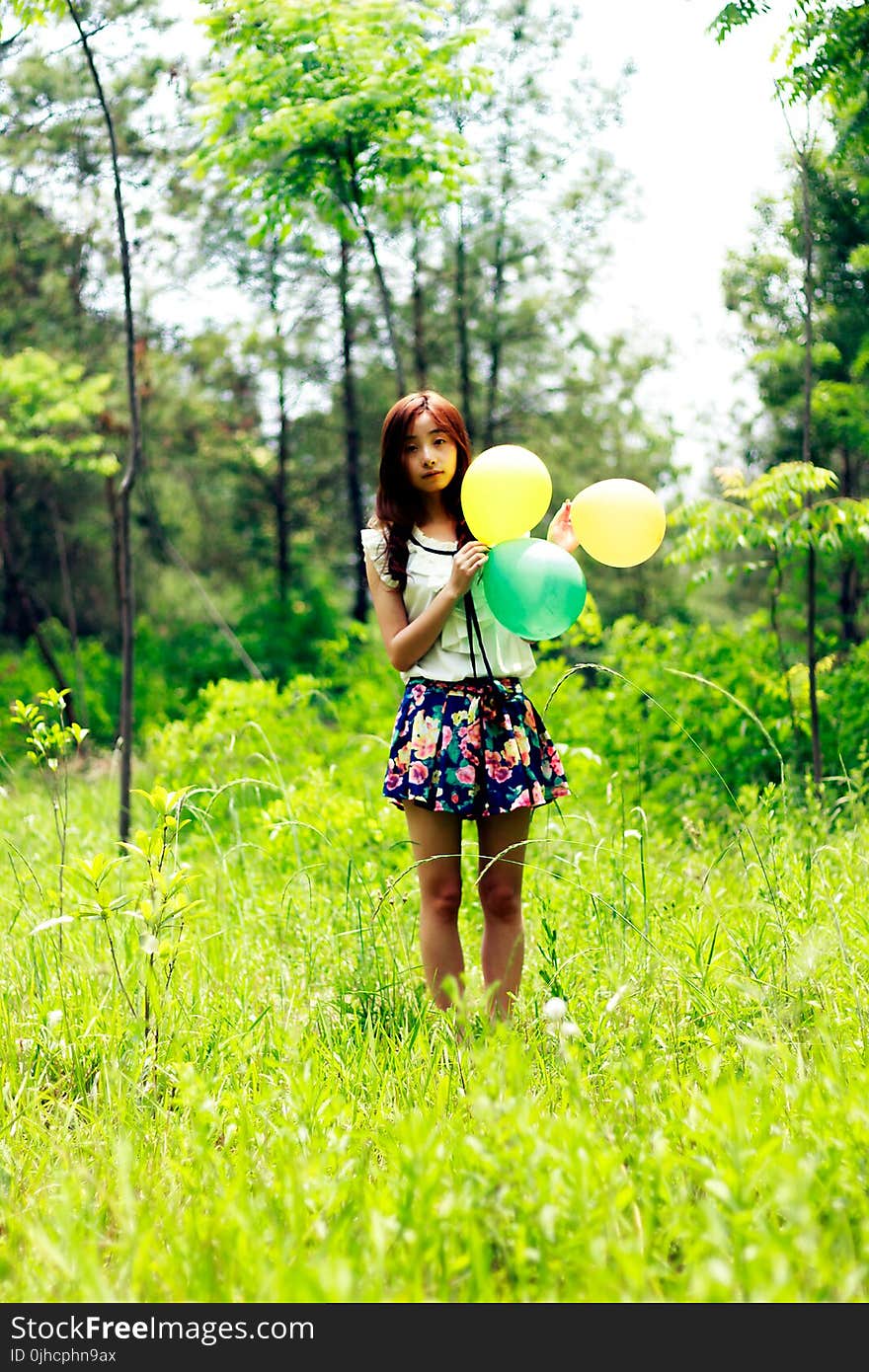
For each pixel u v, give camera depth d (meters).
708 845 5.48
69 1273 1.85
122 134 13.55
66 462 13.63
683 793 6.61
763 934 3.42
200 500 21.08
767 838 4.22
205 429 20.45
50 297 15.72
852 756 6.89
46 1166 2.38
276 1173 2.12
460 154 6.92
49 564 20.56
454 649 3.35
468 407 18.09
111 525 19.55
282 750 7.66
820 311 8.96
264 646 18.58
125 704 6.44
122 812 6.36
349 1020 3.21
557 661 8.41
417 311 17.11
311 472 22.64
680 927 3.49
